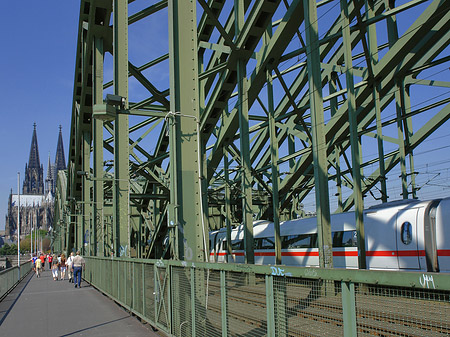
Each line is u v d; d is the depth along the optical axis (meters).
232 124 28.00
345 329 3.79
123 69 18.03
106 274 17.27
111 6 23.14
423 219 16.44
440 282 2.94
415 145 28.50
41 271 43.69
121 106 10.48
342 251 20.59
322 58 31.62
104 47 26.09
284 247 25.34
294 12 19.17
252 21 19.58
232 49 20.86
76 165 39.47
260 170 32.59
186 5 10.53
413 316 3.19
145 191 40.06
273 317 4.84
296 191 40.50
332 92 32.03
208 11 19.00
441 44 25.59
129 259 12.13
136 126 33.31
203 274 6.83
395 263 17.48
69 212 48.56
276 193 21.64
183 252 9.51
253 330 5.25
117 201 19.56
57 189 83.06
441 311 3.00
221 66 22.30
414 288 3.19
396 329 3.31
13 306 15.22
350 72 19.27
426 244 16.17
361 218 17.89
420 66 24.39
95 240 27.50
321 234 15.68
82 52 28.30
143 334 9.13
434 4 20.03
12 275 23.09
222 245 34.44
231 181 38.47
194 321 7.03
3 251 167.50
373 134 31.17
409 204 17.72
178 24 10.39
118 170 19.62
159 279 9.07
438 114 26.89
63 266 30.06
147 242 47.91
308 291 4.30
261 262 27.59
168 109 24.89
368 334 3.59
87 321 11.19
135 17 21.89
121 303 13.23
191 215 9.76
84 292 19.45
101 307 13.86
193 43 10.41
